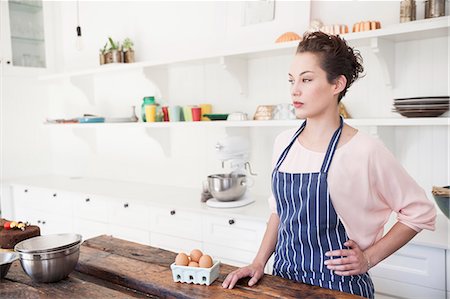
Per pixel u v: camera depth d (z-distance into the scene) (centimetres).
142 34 329
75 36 376
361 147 120
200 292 117
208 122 258
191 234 247
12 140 380
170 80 316
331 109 124
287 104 236
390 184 121
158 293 122
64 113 394
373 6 227
